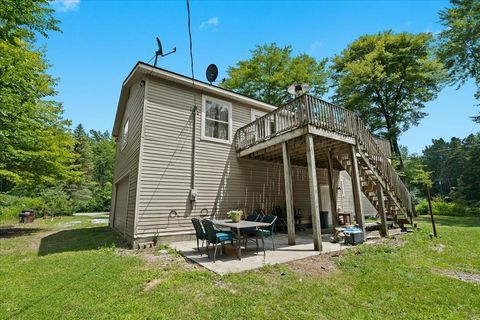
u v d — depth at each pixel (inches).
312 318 105.5
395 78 709.9
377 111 807.7
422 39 696.4
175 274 160.7
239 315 108.0
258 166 386.0
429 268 175.3
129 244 268.7
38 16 303.7
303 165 454.9
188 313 109.8
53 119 473.1
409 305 118.3
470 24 609.0
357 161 306.2
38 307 117.6
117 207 434.9
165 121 299.0
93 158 1481.3
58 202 815.1
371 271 165.0
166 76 301.7
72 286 143.1
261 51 826.8
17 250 256.4
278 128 286.4
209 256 205.6
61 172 492.1
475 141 1309.1
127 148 366.9
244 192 359.9
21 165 426.0
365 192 360.8
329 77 876.0
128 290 136.3
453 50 647.8
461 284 143.7
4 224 550.9
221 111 358.0
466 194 1245.1
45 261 201.0
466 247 244.5
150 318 105.9
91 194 1131.3
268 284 142.0
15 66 305.9
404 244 248.8
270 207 386.9
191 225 295.7
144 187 269.7
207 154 329.1
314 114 251.3
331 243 261.0
